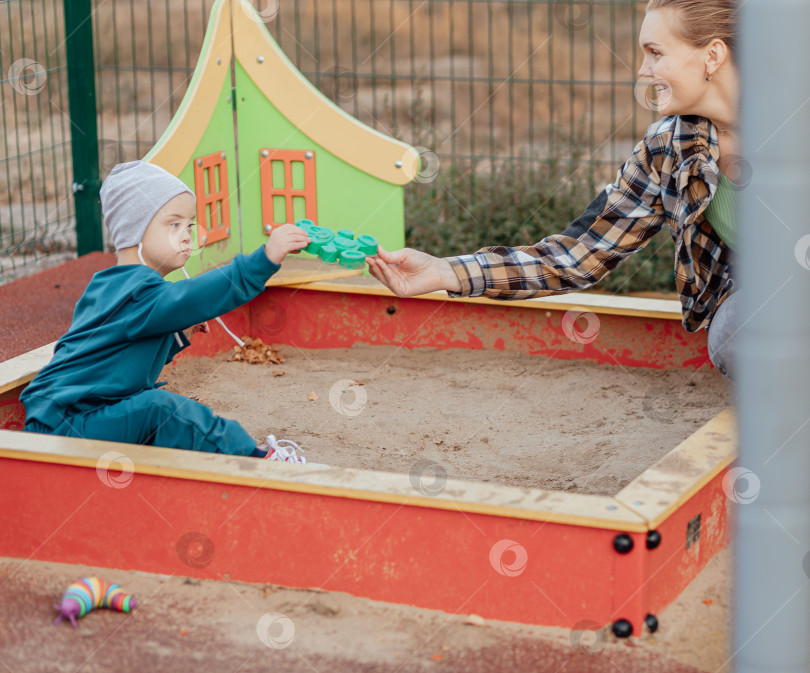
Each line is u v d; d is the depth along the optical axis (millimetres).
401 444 2902
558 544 1989
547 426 3018
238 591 2156
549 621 2023
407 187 5758
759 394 1312
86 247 5523
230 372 3520
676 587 2129
